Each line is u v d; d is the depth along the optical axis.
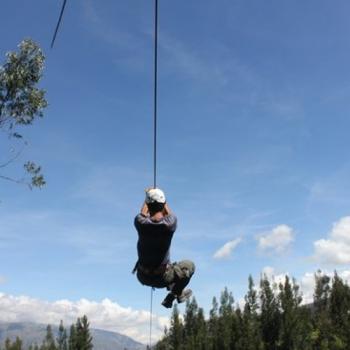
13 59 22.11
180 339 96.69
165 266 9.12
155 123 8.99
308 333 78.69
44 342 110.62
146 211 9.00
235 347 79.88
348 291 91.81
